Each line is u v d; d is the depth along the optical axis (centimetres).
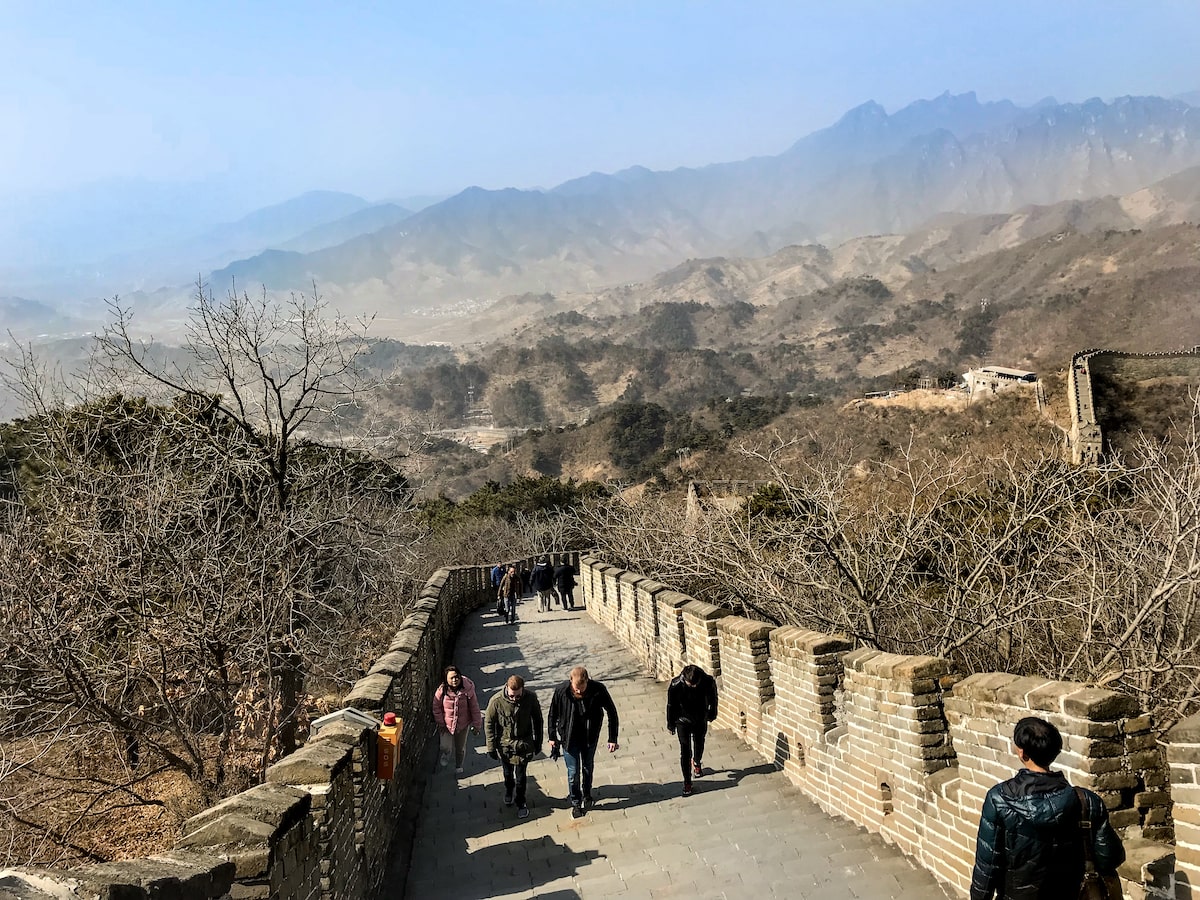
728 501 2525
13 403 1298
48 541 1102
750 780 935
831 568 1141
